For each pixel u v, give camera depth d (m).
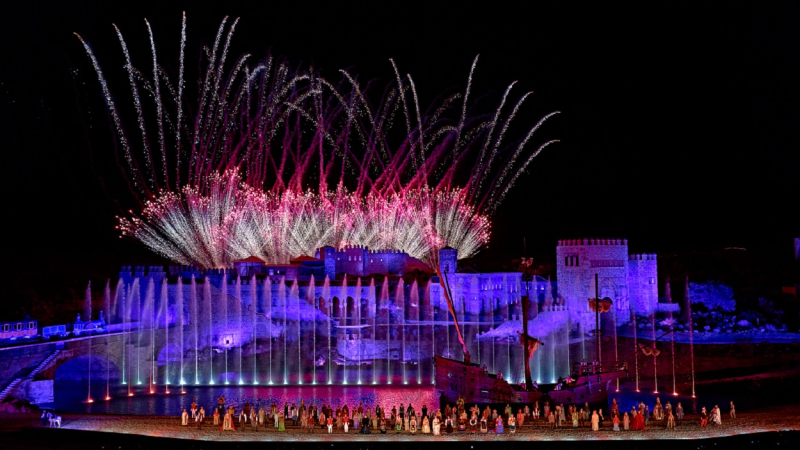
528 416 53.50
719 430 48.62
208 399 72.44
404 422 49.69
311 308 105.50
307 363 92.94
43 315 95.12
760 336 88.25
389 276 120.00
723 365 78.94
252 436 48.00
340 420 52.00
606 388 59.31
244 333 99.25
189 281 102.38
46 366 67.19
